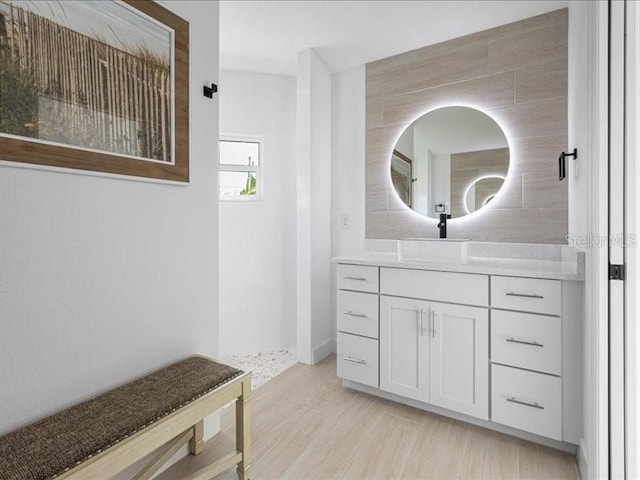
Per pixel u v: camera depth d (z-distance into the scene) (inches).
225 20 90.2
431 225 103.7
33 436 40.7
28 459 36.6
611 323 49.1
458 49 99.0
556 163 86.3
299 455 67.5
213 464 53.1
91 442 39.6
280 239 125.6
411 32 96.0
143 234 58.2
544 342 67.0
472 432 74.6
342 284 92.4
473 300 74.1
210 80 70.1
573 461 65.4
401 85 108.3
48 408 46.4
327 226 119.9
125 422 43.6
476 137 97.0
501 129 93.5
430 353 79.2
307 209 111.1
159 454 55.7
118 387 53.9
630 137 47.2
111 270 53.6
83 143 48.5
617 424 48.7
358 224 117.0
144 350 58.7
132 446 41.4
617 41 48.3
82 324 50.1
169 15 60.7
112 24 52.0
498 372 71.6
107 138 51.4
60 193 47.3
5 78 41.1
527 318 68.5
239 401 57.1
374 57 110.2
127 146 54.2
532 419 68.2
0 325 42.1
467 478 61.5
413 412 82.5
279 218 125.3
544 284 66.8
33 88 43.4
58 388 47.5
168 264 62.5
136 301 57.3
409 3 83.2
